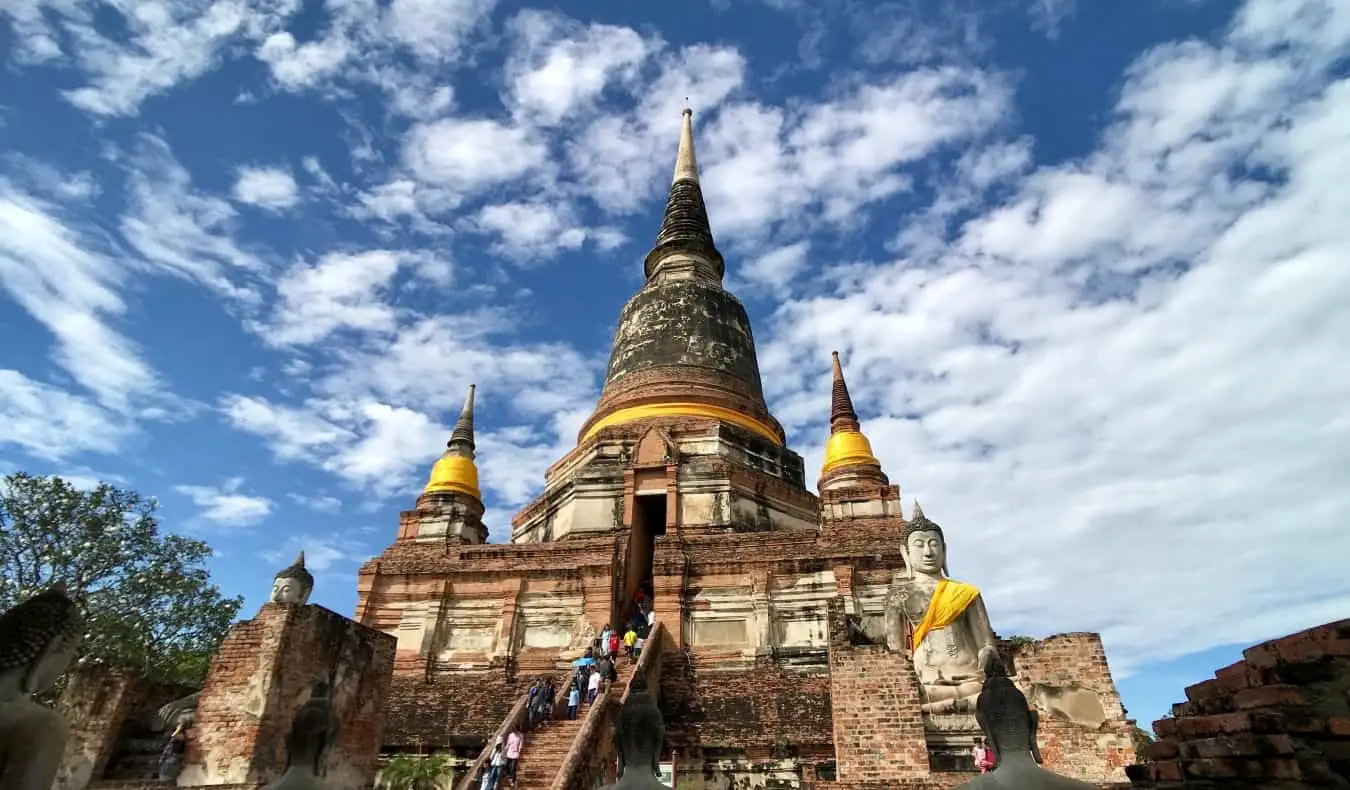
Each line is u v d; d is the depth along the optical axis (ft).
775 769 67.41
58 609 22.03
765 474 114.73
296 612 48.98
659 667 81.66
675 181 174.29
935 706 46.93
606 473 112.68
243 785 43.14
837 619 50.55
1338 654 24.21
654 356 134.41
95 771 45.70
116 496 98.22
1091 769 41.81
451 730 77.41
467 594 95.76
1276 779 23.53
